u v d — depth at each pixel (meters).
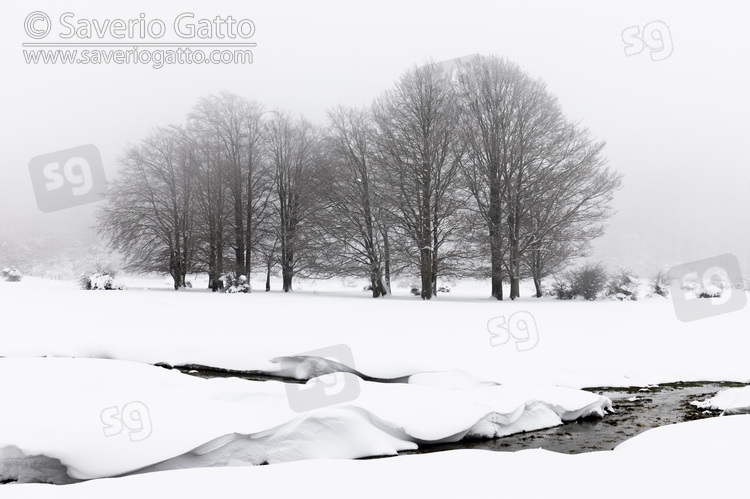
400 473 4.77
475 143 28.62
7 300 20.69
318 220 31.70
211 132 35.09
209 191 34.53
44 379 8.38
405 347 11.91
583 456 5.27
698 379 11.13
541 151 28.31
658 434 6.66
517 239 28.58
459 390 9.08
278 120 36.59
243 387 8.28
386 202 29.23
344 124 31.81
